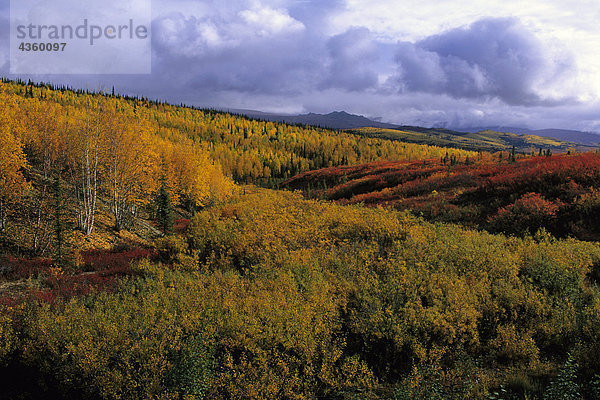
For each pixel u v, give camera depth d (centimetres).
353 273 914
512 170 2892
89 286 1079
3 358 628
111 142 2598
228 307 707
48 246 1812
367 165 7369
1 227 1884
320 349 618
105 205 3100
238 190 6512
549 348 676
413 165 5525
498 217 1859
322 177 7356
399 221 1463
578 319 700
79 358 567
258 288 836
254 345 595
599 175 1955
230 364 545
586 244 1225
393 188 3531
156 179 3484
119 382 528
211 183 5419
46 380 614
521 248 1122
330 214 1659
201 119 19562
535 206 1781
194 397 509
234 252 1291
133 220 3008
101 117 2616
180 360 561
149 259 1409
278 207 2209
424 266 912
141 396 525
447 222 2050
